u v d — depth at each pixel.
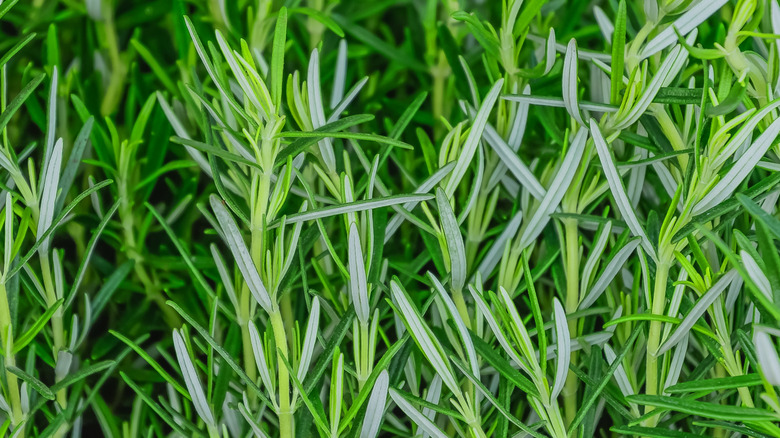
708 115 0.34
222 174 0.40
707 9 0.36
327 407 0.40
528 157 0.42
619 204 0.35
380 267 0.38
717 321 0.35
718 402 0.37
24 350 0.41
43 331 0.40
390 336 0.42
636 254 0.39
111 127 0.41
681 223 0.34
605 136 0.37
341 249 0.41
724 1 0.36
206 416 0.36
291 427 0.35
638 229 0.35
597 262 0.38
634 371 0.38
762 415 0.32
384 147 0.38
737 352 0.35
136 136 0.42
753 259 0.32
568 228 0.38
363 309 0.35
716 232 0.36
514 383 0.35
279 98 0.34
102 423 0.40
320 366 0.35
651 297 0.37
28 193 0.36
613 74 0.35
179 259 0.42
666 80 0.36
